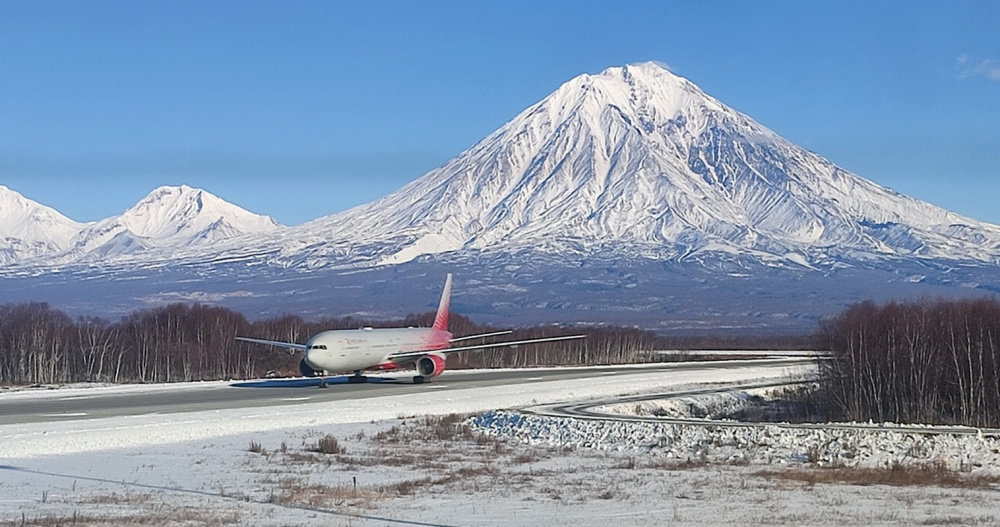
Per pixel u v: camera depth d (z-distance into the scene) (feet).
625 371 386.11
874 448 168.76
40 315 483.10
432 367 311.88
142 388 289.74
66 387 305.73
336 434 186.09
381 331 320.70
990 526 101.30
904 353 274.57
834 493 125.39
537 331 595.88
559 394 273.75
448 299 362.94
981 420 254.27
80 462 145.59
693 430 185.68
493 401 251.80
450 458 158.81
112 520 98.99
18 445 155.74
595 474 143.23
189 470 139.85
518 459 159.22
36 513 103.76
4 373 403.34
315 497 117.91
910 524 102.37
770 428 184.75
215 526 97.14
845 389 286.05
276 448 164.55
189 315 509.35
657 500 118.93
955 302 301.22
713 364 450.30
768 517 106.52
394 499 118.42
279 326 536.01
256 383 313.32
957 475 144.36
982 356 265.75
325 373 295.07
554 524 102.01
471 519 105.09
